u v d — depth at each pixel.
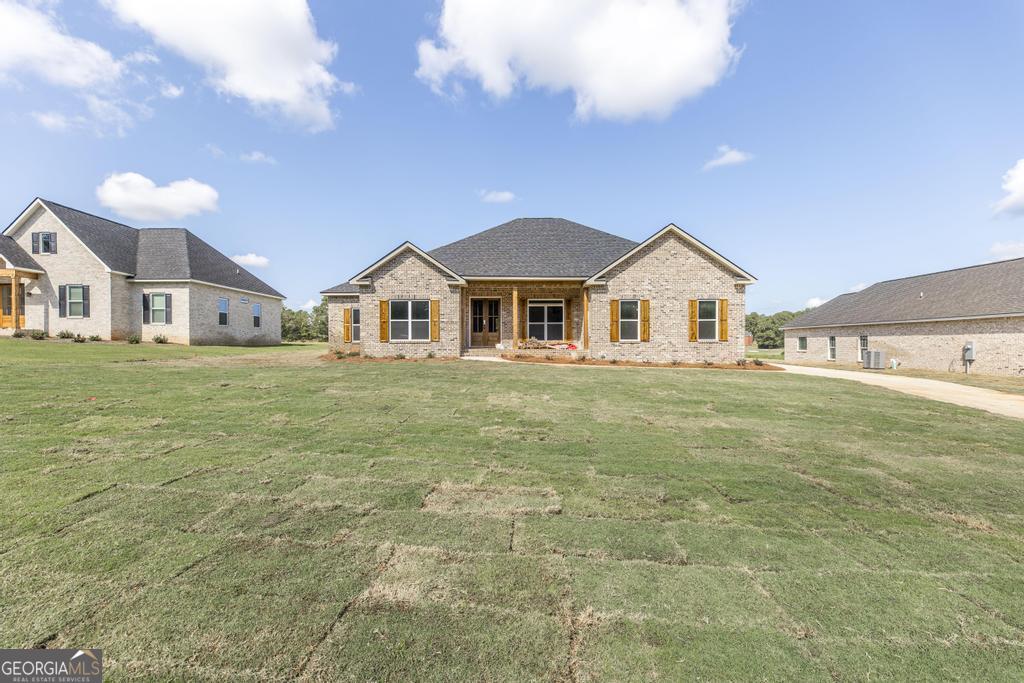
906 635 2.31
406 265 16.36
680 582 2.72
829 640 2.26
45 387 7.90
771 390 10.07
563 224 20.98
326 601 2.46
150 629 2.23
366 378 10.48
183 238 23.89
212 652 2.09
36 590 2.48
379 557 2.91
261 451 5.01
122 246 22.36
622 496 4.02
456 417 6.89
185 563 2.77
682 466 4.87
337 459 4.82
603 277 16.59
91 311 20.36
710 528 3.44
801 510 3.82
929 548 3.22
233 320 25.02
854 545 3.24
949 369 20.17
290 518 3.41
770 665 2.08
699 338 16.70
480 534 3.25
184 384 8.86
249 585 2.57
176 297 21.55
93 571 2.66
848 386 11.07
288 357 15.59
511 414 7.17
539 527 3.38
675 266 16.69
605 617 2.38
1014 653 2.19
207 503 3.63
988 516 3.78
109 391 7.86
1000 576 2.88
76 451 4.79
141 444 5.10
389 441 5.54
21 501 3.55
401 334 16.38
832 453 5.48
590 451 5.34
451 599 2.50
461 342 17.38
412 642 2.18
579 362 15.76
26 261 20.08
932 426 7.00
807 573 2.85
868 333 24.86
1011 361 17.88
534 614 2.39
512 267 17.53
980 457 5.43
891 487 4.39
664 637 2.25
